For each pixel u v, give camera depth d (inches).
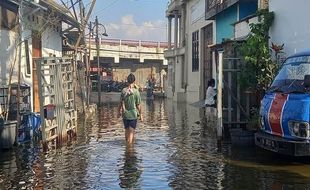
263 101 393.7
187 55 1208.8
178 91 1277.1
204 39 1043.9
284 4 474.3
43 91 439.8
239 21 636.7
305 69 362.6
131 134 457.7
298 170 333.4
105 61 1998.0
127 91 455.2
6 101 486.6
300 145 329.1
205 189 286.0
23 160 383.2
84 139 506.3
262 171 331.6
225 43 508.7
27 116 481.7
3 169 349.1
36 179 317.1
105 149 436.1
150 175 325.7
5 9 522.9
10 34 537.3
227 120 481.7
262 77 467.2
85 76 936.9
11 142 434.6
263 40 476.7
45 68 458.0
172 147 443.8
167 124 657.6
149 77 1942.7
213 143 464.1
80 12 844.0
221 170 337.1
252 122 448.5
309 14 424.5
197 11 1086.4
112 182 307.1
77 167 354.9
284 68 393.7
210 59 971.9
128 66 2101.4
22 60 580.7
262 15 515.2
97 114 839.7
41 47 705.6
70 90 528.1
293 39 456.4
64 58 509.4
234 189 284.8
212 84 606.2
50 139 449.7
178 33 1370.6
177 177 318.0
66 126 494.0
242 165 353.1
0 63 513.3
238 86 478.9
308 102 333.7
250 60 467.2
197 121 693.3
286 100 353.4
